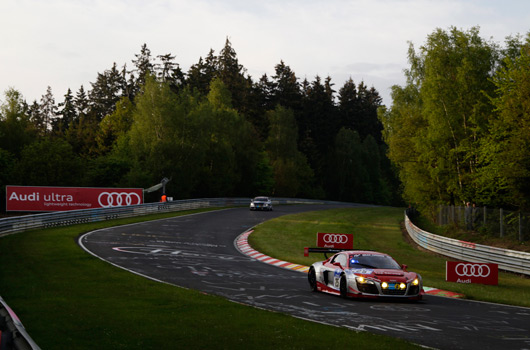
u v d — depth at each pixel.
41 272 16.92
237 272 19.41
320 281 14.73
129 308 10.85
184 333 8.42
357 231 42.78
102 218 41.06
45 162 57.00
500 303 14.17
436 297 14.81
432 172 40.84
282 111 98.69
